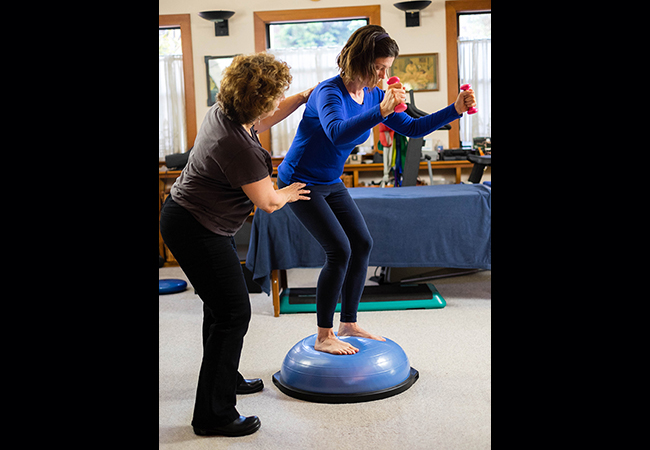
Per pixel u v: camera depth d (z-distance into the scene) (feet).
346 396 7.19
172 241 6.15
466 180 19.92
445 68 19.92
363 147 20.18
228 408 6.43
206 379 6.35
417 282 14.20
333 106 6.85
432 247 11.75
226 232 6.23
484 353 8.86
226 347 6.31
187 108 20.58
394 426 6.49
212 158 5.85
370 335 8.20
